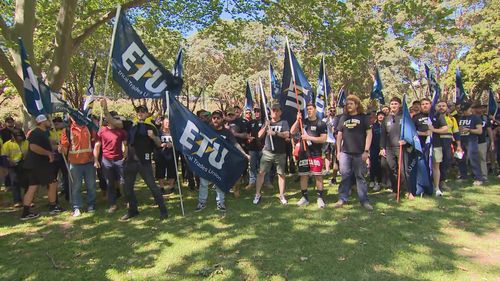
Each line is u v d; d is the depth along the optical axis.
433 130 7.29
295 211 6.56
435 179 7.48
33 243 5.46
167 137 8.42
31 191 6.79
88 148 7.06
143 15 14.12
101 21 11.23
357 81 23.70
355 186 8.00
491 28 22.08
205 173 6.58
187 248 5.07
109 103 36.22
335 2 10.16
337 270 4.24
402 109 7.07
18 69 9.81
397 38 9.41
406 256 4.55
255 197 7.23
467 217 5.96
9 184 9.77
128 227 6.07
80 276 4.36
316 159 6.79
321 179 6.84
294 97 7.39
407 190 7.23
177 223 6.16
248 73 27.94
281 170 7.15
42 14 11.92
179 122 6.54
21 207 7.73
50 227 6.22
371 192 7.91
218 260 4.64
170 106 6.51
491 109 10.29
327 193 7.93
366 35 10.27
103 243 5.38
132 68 6.29
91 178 7.17
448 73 24.45
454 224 5.66
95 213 6.97
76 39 10.96
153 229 5.91
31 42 9.95
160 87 6.54
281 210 6.65
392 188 7.72
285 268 4.34
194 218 6.39
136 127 6.41
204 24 13.03
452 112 9.45
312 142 6.80
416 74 30.44
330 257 4.59
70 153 6.99
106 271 4.46
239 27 13.38
